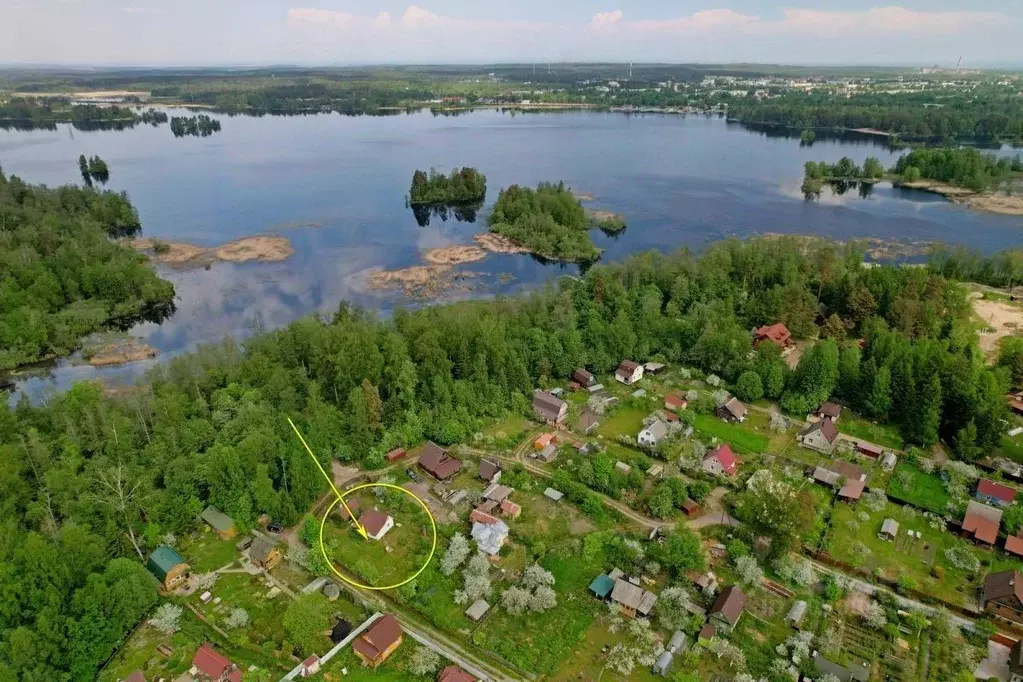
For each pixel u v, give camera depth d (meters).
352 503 85.75
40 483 79.19
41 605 62.41
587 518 82.88
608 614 68.69
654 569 73.38
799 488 86.62
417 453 96.94
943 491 86.75
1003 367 106.81
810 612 68.50
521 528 80.94
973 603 69.38
